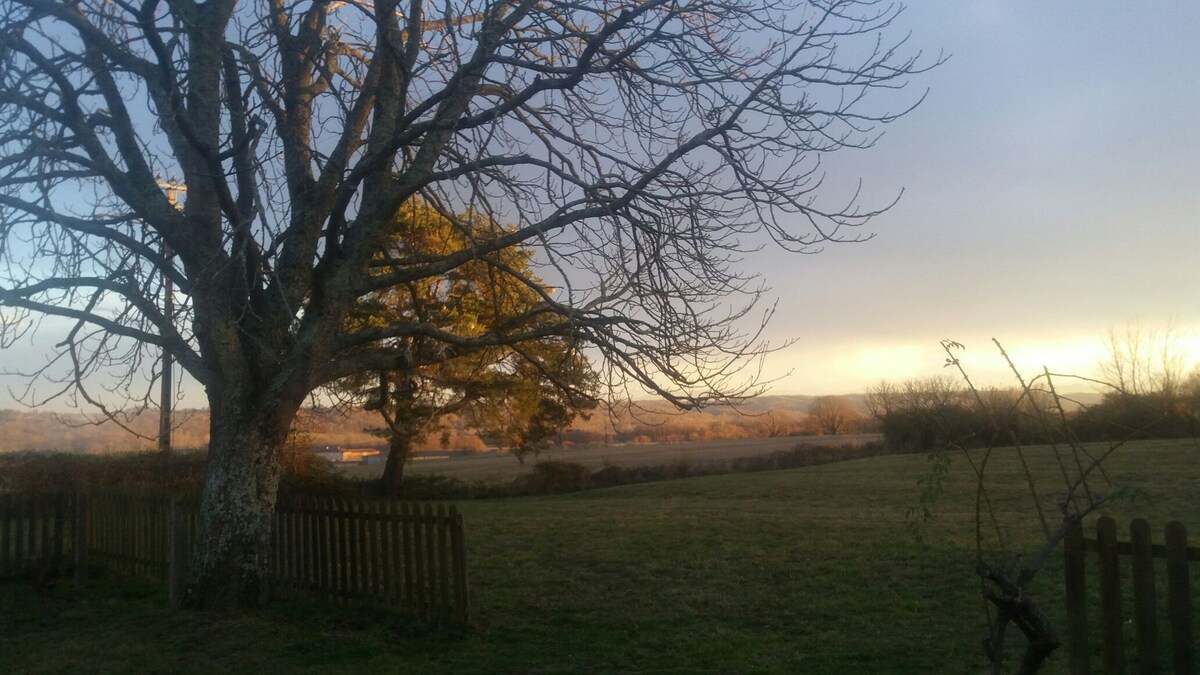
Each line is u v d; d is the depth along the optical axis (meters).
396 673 8.02
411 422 23.75
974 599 10.80
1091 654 8.29
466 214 12.26
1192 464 26.34
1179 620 5.57
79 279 10.19
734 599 11.38
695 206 10.12
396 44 11.40
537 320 12.80
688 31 10.23
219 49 10.57
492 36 10.11
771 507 23.09
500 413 31.66
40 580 13.32
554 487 36.59
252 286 10.03
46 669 8.34
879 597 11.16
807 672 8.00
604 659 8.55
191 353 10.49
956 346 5.59
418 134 10.12
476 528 20.61
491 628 9.90
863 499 24.22
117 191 10.45
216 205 10.48
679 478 38.06
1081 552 5.98
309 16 11.78
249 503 10.23
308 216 10.82
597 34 9.99
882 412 47.12
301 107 11.80
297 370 10.27
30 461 27.16
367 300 18.53
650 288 10.08
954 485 25.36
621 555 15.26
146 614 10.56
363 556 10.52
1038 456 31.47
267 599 10.35
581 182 10.03
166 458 25.03
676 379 10.07
